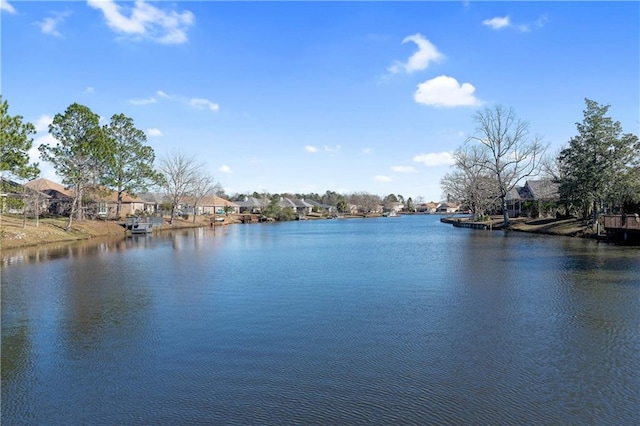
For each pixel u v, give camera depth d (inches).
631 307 533.6
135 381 338.0
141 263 995.9
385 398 302.5
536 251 1132.5
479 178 2768.2
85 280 766.5
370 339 428.1
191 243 1581.0
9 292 663.1
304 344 415.8
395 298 605.6
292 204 5492.1
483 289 655.8
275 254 1191.6
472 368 352.2
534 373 340.8
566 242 1363.2
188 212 3737.7
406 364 362.3
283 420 275.6
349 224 3464.6
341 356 382.9
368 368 354.9
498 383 323.6
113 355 394.0
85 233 1803.6
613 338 421.4
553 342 412.5
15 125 1331.2
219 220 3272.6
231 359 379.6
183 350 404.2
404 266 916.0
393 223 3644.2
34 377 349.4
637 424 264.8
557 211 2228.1
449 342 416.2
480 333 442.6
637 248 1137.4
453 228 2573.8
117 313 536.4
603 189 1459.2
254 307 561.3
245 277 793.6
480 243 1432.1
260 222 3821.4
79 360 383.6
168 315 525.0
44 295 641.0
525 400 296.8
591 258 961.5
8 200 1379.2
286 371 351.3
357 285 704.4
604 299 575.8
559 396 301.9
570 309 529.0
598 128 1469.0
